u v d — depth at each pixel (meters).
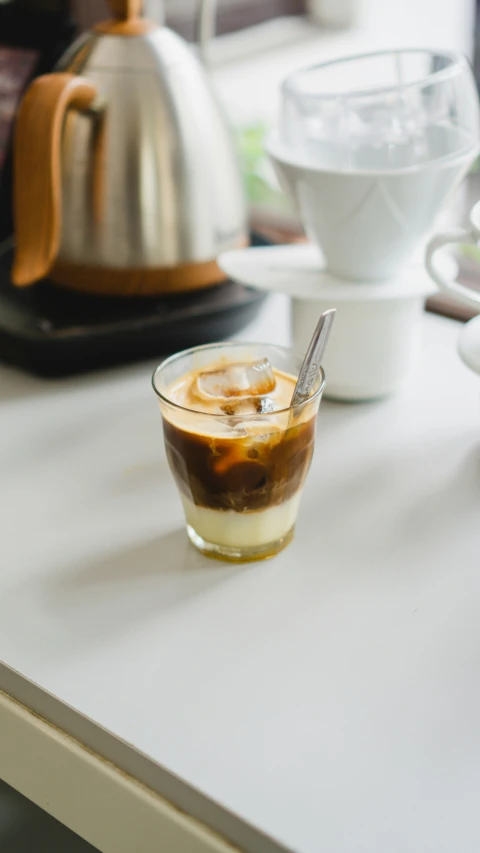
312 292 0.78
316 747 0.61
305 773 0.60
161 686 0.64
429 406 0.82
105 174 0.84
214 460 0.67
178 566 0.70
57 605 0.68
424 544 0.71
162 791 0.61
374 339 0.80
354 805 0.59
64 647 0.66
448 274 0.80
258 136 1.16
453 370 0.86
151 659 0.65
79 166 0.84
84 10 1.05
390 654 0.65
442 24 1.12
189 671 0.64
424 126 0.75
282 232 1.07
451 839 0.57
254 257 0.84
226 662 0.65
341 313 0.79
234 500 0.68
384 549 0.71
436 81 0.75
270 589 0.69
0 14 0.97
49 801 0.66
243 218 0.91
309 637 0.66
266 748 0.61
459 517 0.73
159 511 0.74
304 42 1.21
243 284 0.84
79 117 0.84
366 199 0.74
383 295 0.77
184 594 0.68
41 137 0.80
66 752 0.63
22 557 0.71
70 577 0.70
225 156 0.88
